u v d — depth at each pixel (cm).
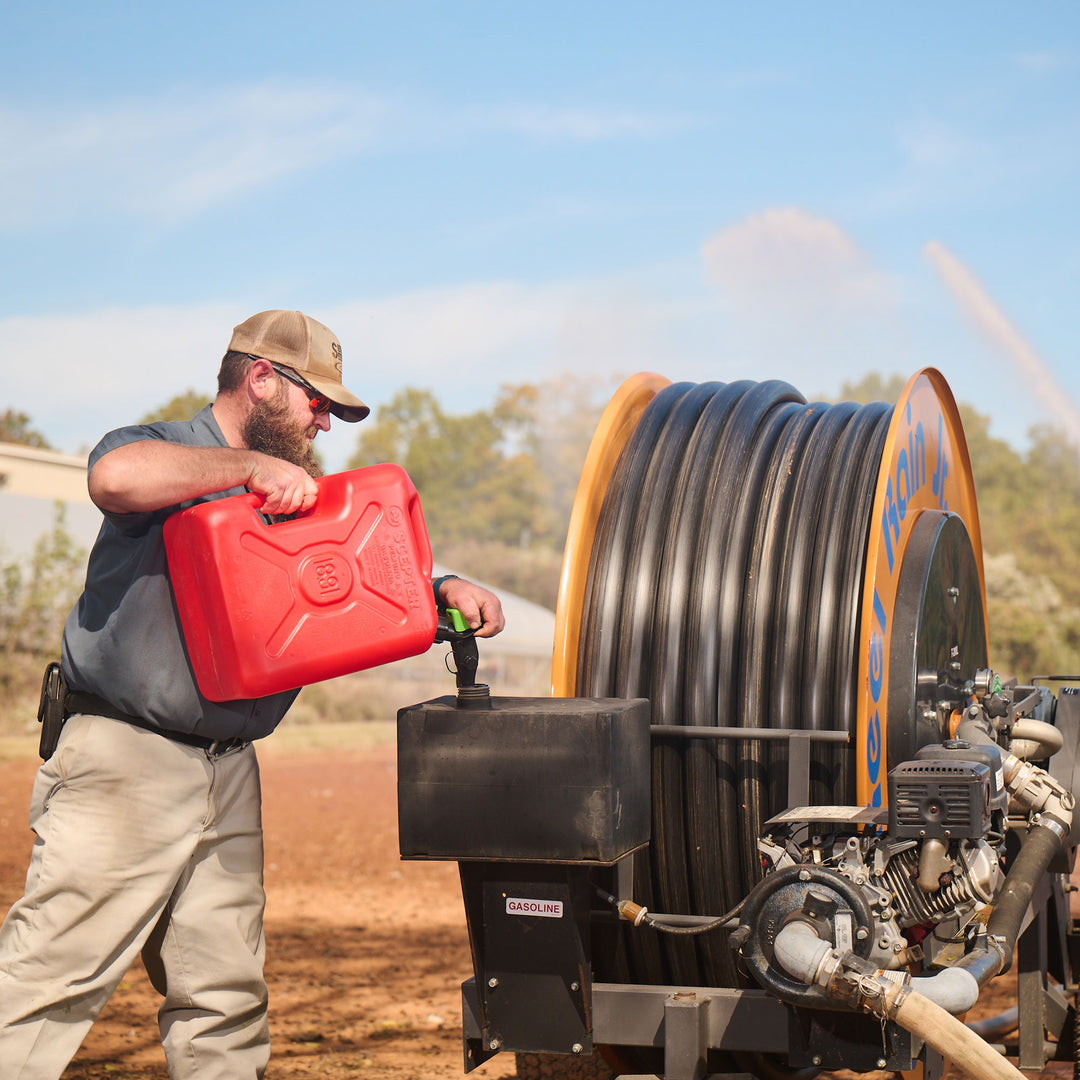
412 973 743
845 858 318
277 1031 607
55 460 2452
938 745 338
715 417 412
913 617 372
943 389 458
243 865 350
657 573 381
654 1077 366
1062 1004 470
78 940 320
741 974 366
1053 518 5325
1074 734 428
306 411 352
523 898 318
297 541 310
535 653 3178
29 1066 317
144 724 326
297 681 312
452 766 311
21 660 2316
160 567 323
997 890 350
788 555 376
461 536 7344
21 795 1563
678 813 369
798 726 361
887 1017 288
